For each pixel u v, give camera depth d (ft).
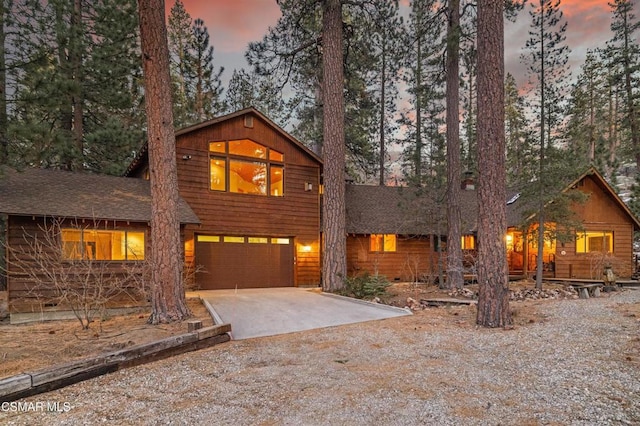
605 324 22.21
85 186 37.27
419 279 51.31
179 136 41.65
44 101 33.58
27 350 17.29
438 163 45.83
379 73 74.13
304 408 11.35
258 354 17.34
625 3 67.92
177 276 23.50
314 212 49.42
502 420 10.39
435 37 41.57
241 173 45.29
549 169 38.09
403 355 16.94
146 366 15.79
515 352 17.15
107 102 47.52
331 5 39.91
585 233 52.80
